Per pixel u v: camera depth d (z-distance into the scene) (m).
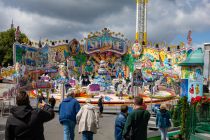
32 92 33.84
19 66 38.06
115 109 30.91
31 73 40.81
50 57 46.31
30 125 5.20
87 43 49.09
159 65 48.69
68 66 47.75
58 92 38.47
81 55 49.34
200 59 24.28
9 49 76.88
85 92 36.50
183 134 12.42
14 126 5.21
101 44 49.44
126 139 7.64
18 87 27.84
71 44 48.12
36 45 45.44
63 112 10.41
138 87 36.25
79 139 13.76
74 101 10.47
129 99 35.47
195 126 12.52
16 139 5.23
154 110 21.55
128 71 49.78
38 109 5.43
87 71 49.22
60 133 15.46
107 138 14.34
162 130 11.68
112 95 38.31
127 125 7.58
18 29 40.88
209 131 12.77
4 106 23.45
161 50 48.72
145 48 49.44
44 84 29.38
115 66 49.84
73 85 42.94
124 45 49.59
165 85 46.19
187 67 24.62
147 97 37.31
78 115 10.30
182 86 24.72
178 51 47.75
